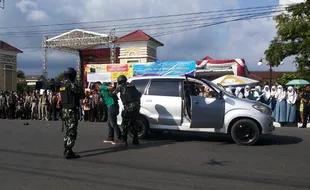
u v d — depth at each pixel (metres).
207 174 6.34
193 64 21.38
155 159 7.57
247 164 7.13
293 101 15.62
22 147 9.03
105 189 5.44
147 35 26.92
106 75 23.42
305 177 6.18
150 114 10.05
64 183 5.77
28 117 21.97
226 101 9.45
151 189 5.43
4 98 22.77
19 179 6.03
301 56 22.41
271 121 9.41
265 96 16.66
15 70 32.38
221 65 21.83
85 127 13.84
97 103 18.20
